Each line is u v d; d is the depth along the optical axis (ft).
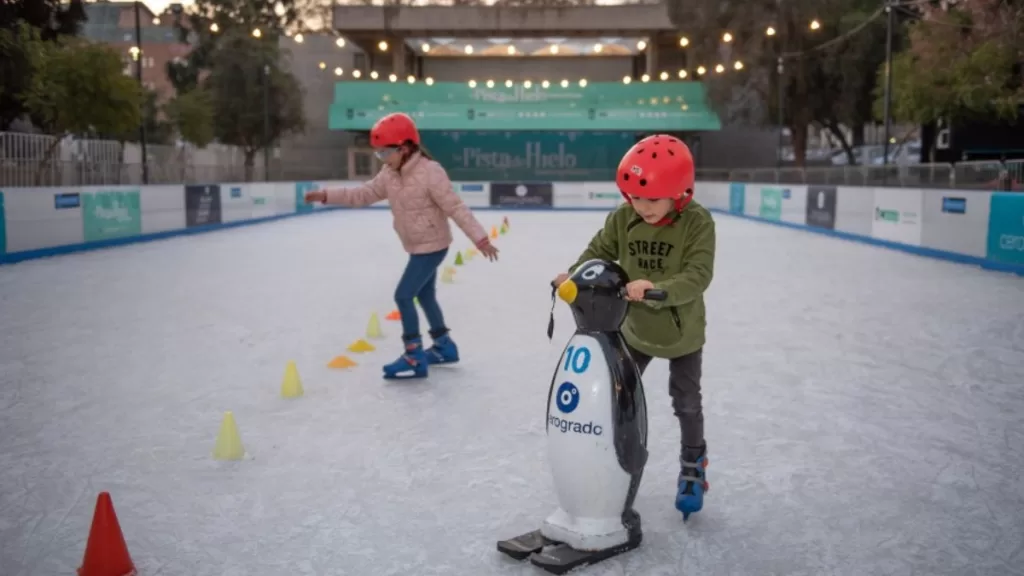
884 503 11.09
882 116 90.89
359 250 49.29
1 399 16.26
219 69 115.44
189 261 42.65
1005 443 13.61
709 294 31.04
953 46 70.74
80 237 47.34
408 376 17.70
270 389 17.07
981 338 22.39
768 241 56.13
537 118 109.70
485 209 101.76
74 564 9.32
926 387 17.21
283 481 11.89
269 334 23.00
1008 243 37.81
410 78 110.93
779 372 18.48
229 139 116.78
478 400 16.10
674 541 9.84
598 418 8.90
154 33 183.42
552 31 110.52
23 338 22.34
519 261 43.01
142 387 17.22
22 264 40.22
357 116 110.93
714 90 104.99
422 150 16.79
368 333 22.56
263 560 9.40
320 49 124.98
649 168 8.80
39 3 71.72
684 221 9.54
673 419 14.78
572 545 9.23
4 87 59.16
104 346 21.34
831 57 98.78
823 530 10.22
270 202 80.07
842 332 23.31
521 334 22.82
